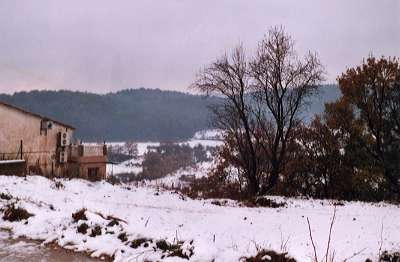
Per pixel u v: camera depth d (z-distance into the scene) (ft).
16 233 35.01
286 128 98.94
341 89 92.12
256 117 99.66
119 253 29.68
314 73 92.48
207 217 55.42
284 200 76.95
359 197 93.09
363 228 47.60
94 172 118.42
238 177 111.45
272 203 73.26
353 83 89.25
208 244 29.68
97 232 33.88
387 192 88.63
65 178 81.46
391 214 60.18
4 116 98.78
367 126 89.04
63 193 61.26
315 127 102.12
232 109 98.32
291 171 103.76
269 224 50.85
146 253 29.48
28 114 104.58
